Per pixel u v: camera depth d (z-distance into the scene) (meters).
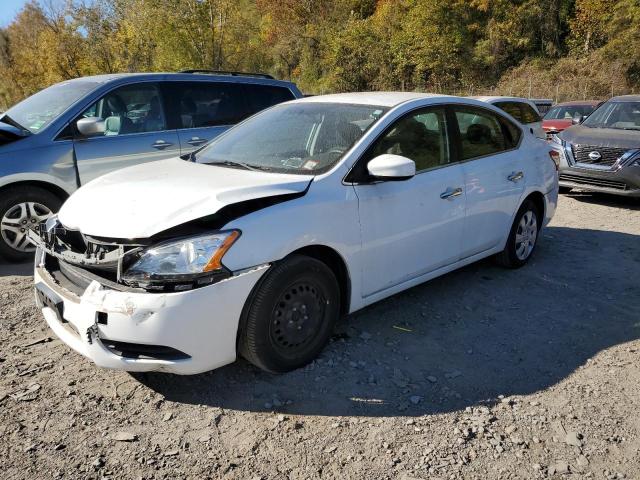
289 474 2.47
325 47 48.97
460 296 4.52
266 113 4.49
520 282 4.86
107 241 2.87
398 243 3.76
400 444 2.67
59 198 5.49
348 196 3.42
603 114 9.26
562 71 34.97
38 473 2.45
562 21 39.09
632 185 7.80
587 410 2.97
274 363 3.15
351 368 3.36
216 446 2.65
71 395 3.04
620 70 32.03
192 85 6.48
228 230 2.86
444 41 39.56
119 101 5.91
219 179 3.35
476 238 4.50
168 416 2.87
